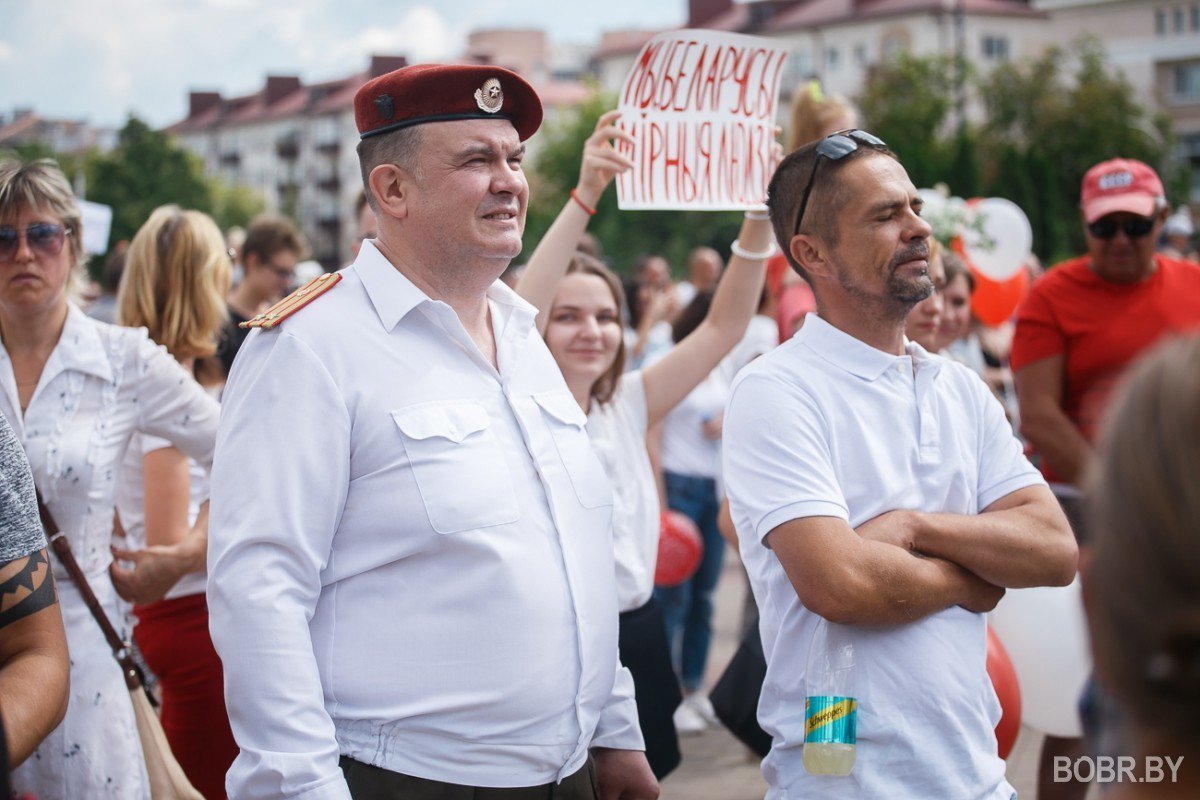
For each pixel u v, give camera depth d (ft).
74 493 9.33
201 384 12.83
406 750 6.83
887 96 151.74
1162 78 172.86
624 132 10.59
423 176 7.30
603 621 7.56
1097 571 3.22
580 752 7.35
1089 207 14.07
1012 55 197.98
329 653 6.94
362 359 7.08
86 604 9.20
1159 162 146.00
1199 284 14.32
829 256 7.98
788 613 7.76
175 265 12.11
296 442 6.84
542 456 7.47
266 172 314.96
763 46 10.88
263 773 6.46
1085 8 176.35
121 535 11.24
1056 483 14.34
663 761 10.63
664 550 15.35
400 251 7.49
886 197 7.77
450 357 7.38
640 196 10.66
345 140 289.94
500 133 7.43
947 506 7.94
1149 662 3.10
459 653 6.88
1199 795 3.12
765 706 7.98
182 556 10.35
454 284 7.52
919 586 7.24
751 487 7.64
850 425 7.74
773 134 11.12
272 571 6.70
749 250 11.03
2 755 5.13
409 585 6.92
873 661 7.32
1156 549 3.05
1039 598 12.00
